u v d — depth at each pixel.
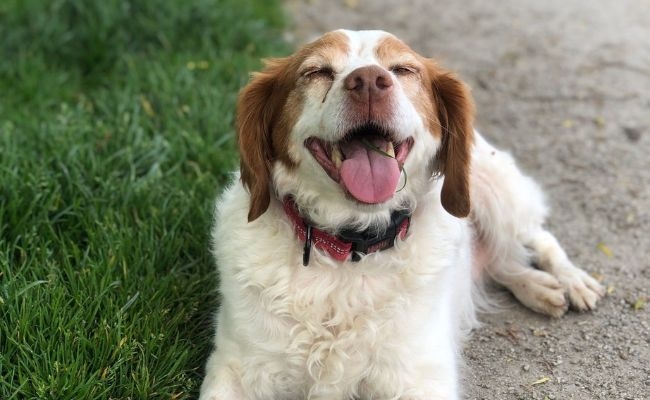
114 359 0.72
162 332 0.76
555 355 0.81
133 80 1.33
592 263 0.97
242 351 0.69
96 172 1.00
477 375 0.79
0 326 0.72
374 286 0.69
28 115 1.21
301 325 0.68
